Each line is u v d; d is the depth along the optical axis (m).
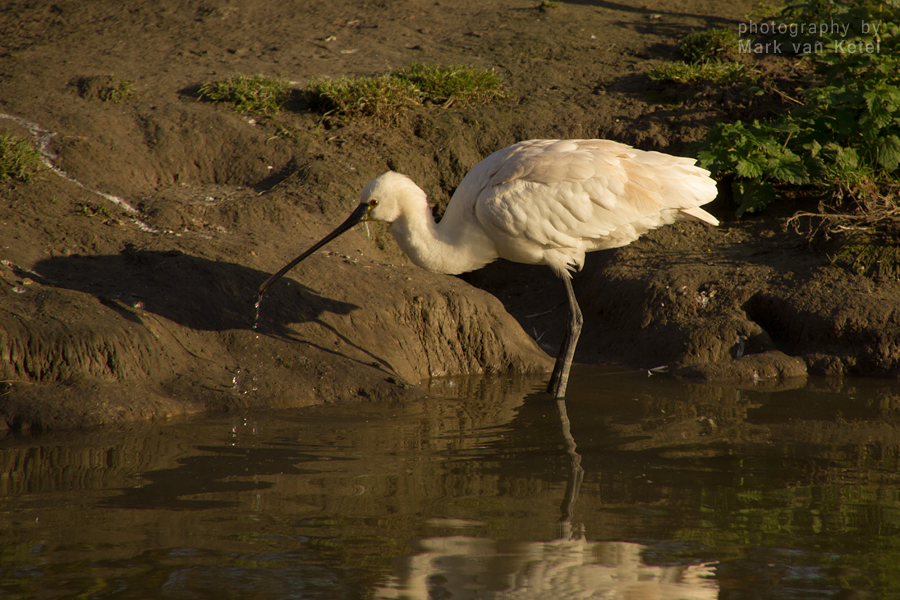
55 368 9.33
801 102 15.38
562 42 19.31
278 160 14.58
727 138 13.88
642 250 13.68
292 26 20.33
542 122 15.70
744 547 5.82
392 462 7.63
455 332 11.85
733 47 18.06
